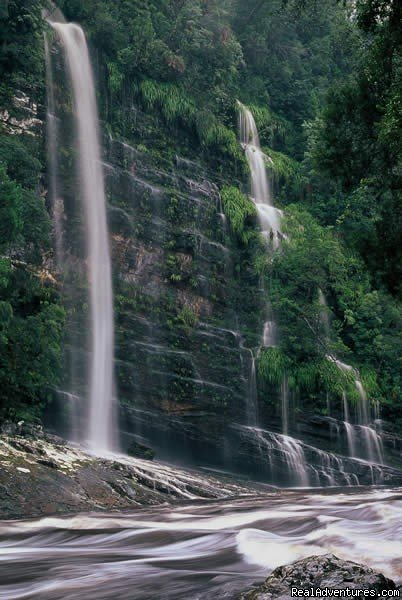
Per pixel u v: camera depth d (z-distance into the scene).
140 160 41.28
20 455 19.11
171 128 44.31
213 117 46.06
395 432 40.22
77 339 34.06
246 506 18.06
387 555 10.26
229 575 8.99
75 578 9.09
